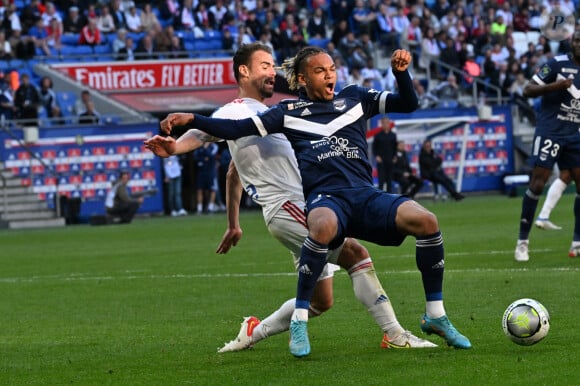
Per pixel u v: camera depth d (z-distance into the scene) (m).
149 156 45.59
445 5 56.66
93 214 43.12
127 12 51.09
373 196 10.91
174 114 10.88
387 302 11.57
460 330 12.60
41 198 43.88
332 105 11.18
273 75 11.92
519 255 20.48
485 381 9.48
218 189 47.50
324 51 11.19
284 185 11.60
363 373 10.12
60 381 10.67
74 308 17.03
